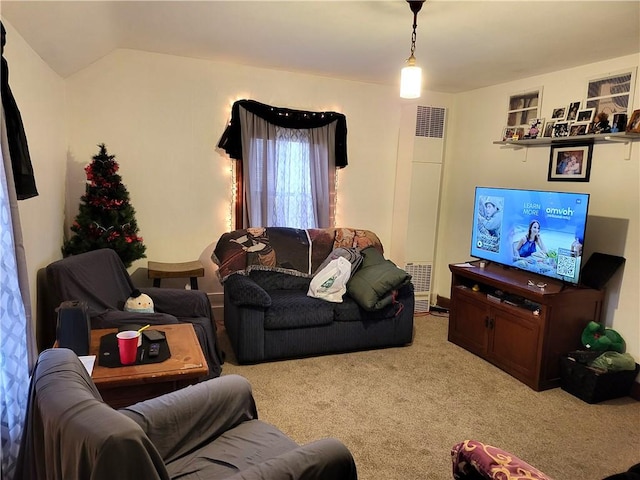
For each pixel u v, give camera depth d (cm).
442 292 490
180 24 284
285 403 272
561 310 299
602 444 240
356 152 448
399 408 271
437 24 264
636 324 303
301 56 351
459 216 467
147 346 212
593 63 329
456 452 130
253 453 153
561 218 305
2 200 166
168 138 381
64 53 284
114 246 325
